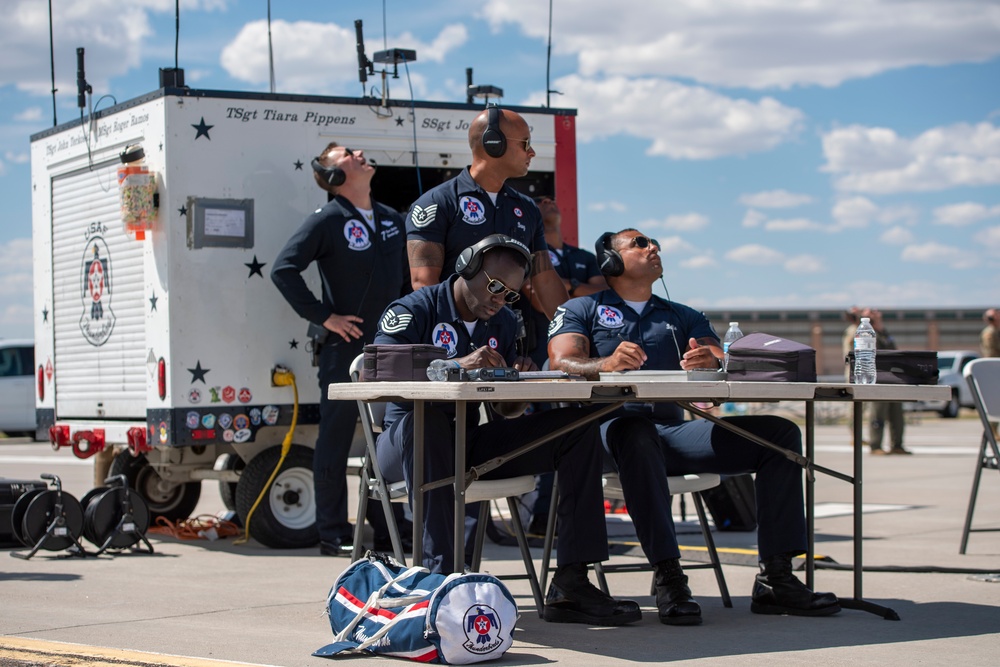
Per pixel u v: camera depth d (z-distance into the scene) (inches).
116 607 180.5
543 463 164.2
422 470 151.2
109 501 246.8
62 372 293.6
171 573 219.5
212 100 255.6
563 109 299.4
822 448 563.2
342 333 242.4
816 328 1712.6
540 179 308.5
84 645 148.3
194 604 183.5
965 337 1780.3
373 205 254.2
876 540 256.1
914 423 850.8
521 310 247.4
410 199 321.4
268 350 259.1
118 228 270.4
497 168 211.9
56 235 295.3
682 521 302.2
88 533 246.1
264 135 260.8
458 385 135.0
